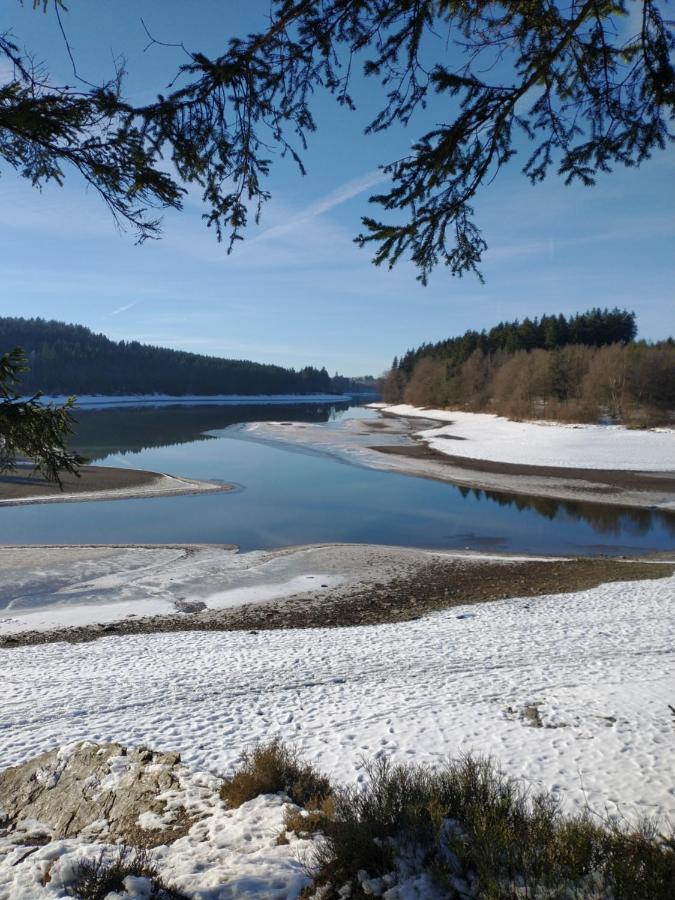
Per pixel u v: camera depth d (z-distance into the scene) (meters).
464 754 7.33
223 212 4.62
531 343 105.12
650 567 19.67
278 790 6.39
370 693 9.95
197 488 33.91
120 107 3.40
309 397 190.62
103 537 23.92
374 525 26.45
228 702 9.71
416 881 4.09
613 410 63.41
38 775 7.27
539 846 4.19
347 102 4.19
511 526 26.55
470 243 5.19
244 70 3.76
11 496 30.75
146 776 6.96
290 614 15.98
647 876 3.71
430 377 111.56
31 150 3.79
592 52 3.97
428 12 3.75
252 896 4.14
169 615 15.88
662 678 10.03
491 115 4.30
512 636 12.89
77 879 4.56
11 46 3.10
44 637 14.30
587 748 7.34
